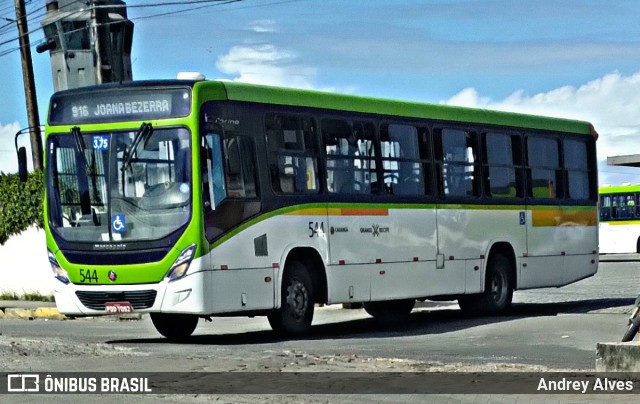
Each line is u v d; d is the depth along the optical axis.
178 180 18.19
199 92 18.36
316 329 22.75
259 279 18.97
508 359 16.42
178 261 18.05
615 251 59.44
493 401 11.82
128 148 18.55
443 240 23.05
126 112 18.66
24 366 14.71
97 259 18.53
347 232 20.72
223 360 15.19
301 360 15.16
